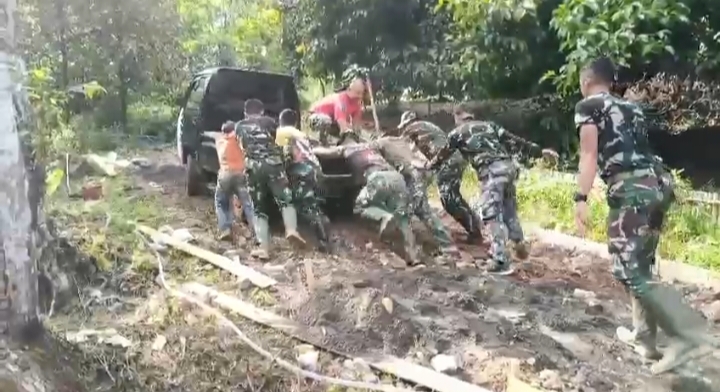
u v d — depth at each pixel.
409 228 5.13
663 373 3.48
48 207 4.79
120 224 5.51
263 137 5.47
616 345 3.77
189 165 6.59
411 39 6.84
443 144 5.50
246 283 4.75
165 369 3.66
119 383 3.46
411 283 4.62
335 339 3.92
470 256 5.30
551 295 4.45
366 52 6.95
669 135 5.96
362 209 5.20
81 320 4.21
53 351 3.48
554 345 3.78
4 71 3.38
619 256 3.65
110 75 5.66
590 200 5.54
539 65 6.64
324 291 4.41
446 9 6.67
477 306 4.27
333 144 5.82
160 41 5.71
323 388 3.43
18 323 3.43
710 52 6.08
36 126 3.97
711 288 4.45
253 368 3.65
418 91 6.92
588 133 3.65
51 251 4.39
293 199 5.46
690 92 6.11
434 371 3.45
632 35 5.89
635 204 3.59
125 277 4.86
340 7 6.91
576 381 3.39
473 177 6.46
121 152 6.21
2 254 3.37
